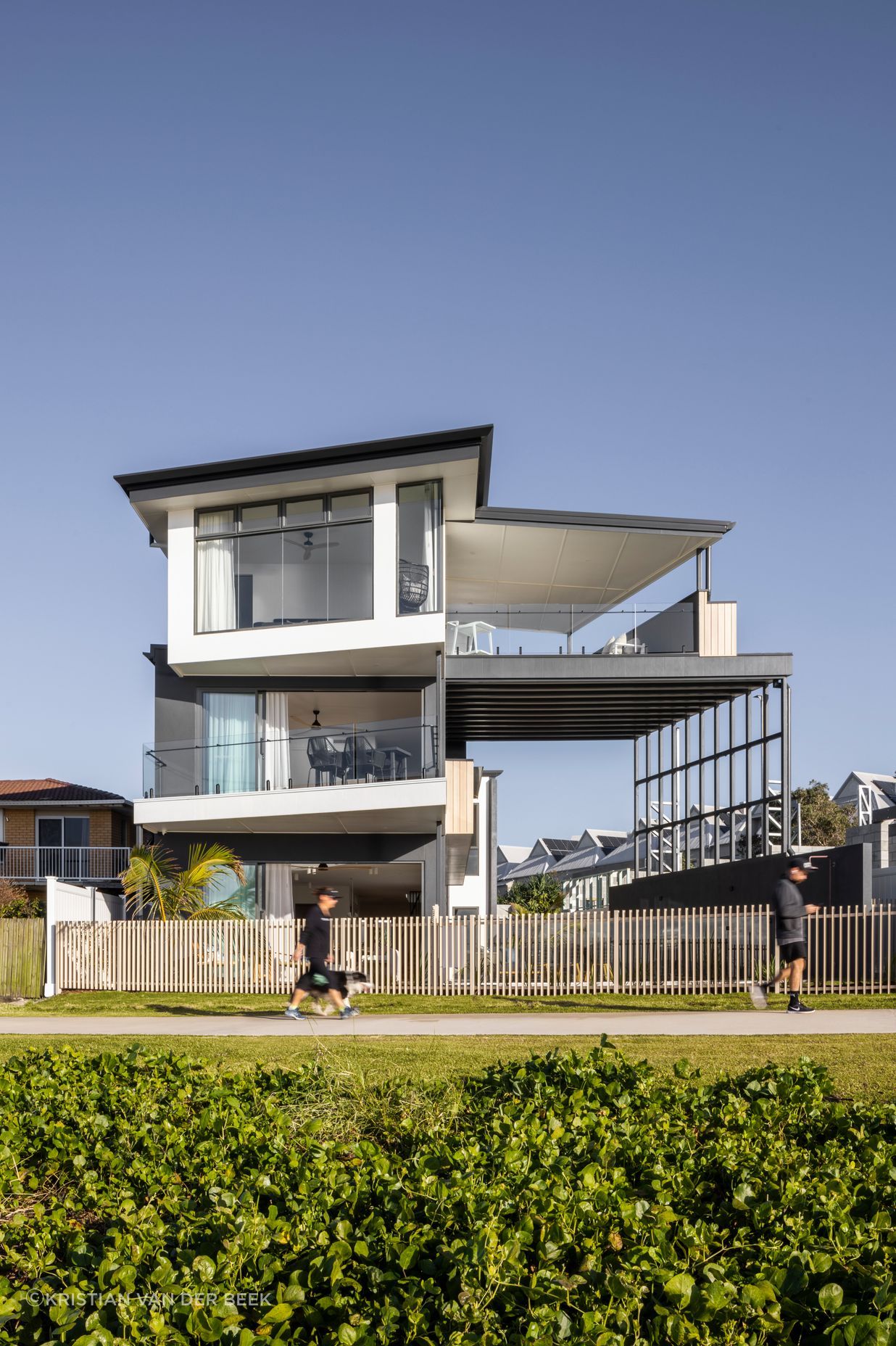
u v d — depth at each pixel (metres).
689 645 26.05
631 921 19.33
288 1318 3.88
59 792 37.25
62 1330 3.88
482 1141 6.11
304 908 33.91
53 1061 8.95
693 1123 6.73
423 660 24.98
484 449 23.14
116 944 20.89
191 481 24.17
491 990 19.33
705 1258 4.30
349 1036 12.43
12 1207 5.80
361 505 24.34
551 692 27.19
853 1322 3.46
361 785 23.41
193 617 24.86
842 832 59.81
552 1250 4.26
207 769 24.77
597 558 28.03
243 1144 6.20
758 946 18.86
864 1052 10.46
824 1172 5.32
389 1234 4.51
